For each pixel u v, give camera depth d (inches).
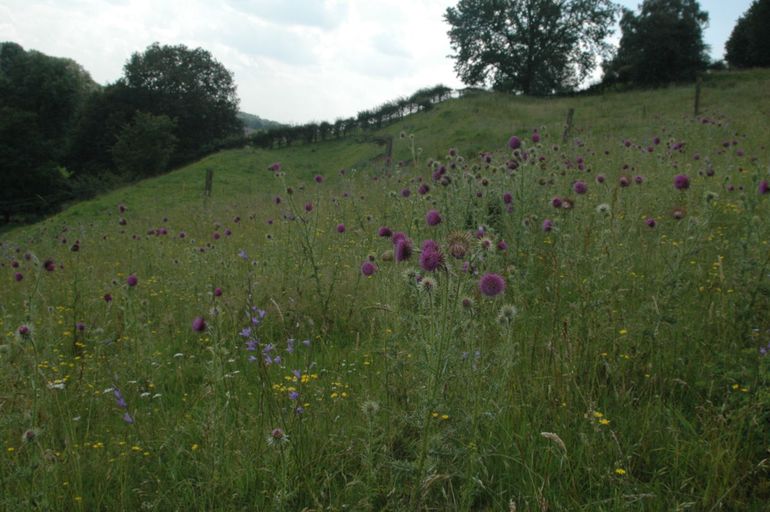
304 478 114.8
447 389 116.0
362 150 1475.1
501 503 108.0
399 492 107.0
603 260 170.1
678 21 1883.6
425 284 105.7
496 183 253.3
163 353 199.2
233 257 298.5
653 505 104.7
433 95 2075.5
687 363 147.0
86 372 178.9
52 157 1993.1
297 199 517.7
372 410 111.5
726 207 280.5
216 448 118.3
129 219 699.4
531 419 128.5
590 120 1053.8
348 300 223.5
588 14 2166.6
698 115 833.5
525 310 170.2
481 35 2269.9
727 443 111.1
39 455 117.6
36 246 539.8
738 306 157.2
